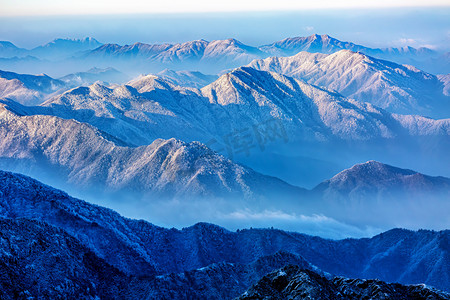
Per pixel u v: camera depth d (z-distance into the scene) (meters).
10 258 106.94
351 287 88.00
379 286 85.94
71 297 108.94
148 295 121.56
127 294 122.25
